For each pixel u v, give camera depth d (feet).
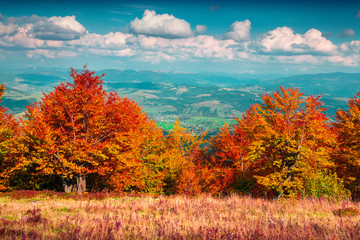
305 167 58.70
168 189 96.94
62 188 74.28
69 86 56.65
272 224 16.97
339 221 18.84
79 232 13.52
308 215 25.36
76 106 55.67
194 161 111.45
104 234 13.66
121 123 61.11
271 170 71.20
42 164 53.72
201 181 89.51
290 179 64.54
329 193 41.22
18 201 41.60
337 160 67.72
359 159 60.75
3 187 63.93
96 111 55.21
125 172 65.62
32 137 54.75
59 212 25.89
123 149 62.80
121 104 62.85
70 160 56.39
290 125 64.75
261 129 69.87
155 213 24.57
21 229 14.90
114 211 25.91
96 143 58.75
